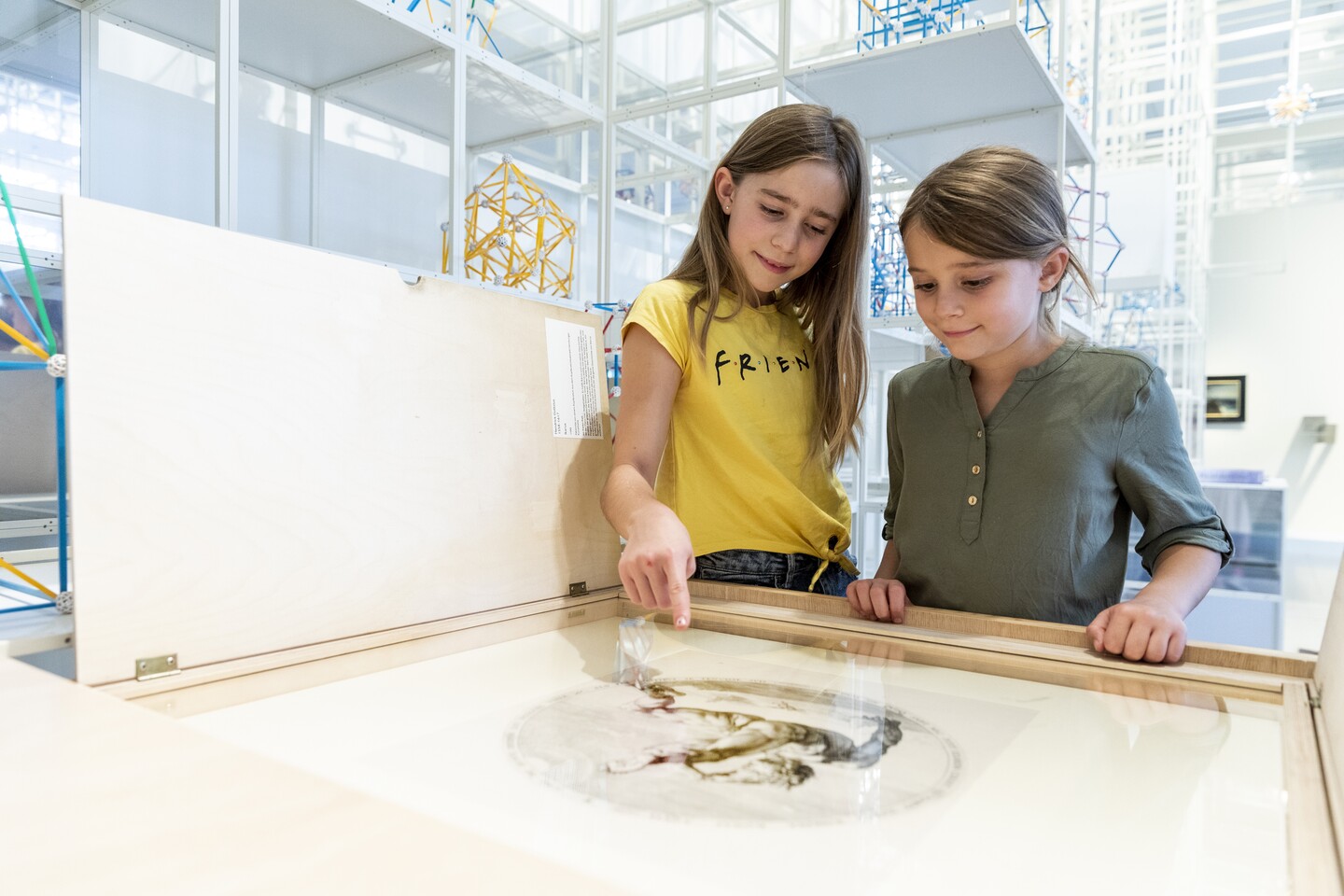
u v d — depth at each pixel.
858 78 1.96
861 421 0.86
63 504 0.41
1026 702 0.40
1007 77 1.92
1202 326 4.73
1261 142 5.62
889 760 0.33
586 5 2.75
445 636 0.50
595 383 0.67
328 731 0.36
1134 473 0.67
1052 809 0.28
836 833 0.26
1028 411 0.70
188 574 0.39
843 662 0.48
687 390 0.77
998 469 0.71
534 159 2.69
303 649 0.43
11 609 0.40
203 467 0.40
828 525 0.78
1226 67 4.95
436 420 0.53
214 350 0.41
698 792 0.29
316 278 0.46
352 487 0.47
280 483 0.43
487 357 0.57
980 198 0.61
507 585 0.56
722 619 0.57
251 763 0.24
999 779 0.31
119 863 0.18
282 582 0.43
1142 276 3.05
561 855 0.25
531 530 0.59
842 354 0.82
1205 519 0.64
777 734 0.36
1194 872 0.24
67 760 0.24
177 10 1.69
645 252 3.07
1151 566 0.66
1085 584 0.68
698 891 0.23
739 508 0.77
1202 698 0.41
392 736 0.35
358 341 0.48
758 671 0.46
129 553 0.37
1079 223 2.47
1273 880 0.24
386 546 0.48
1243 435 6.47
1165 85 4.26
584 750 0.34
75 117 1.66
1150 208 3.03
